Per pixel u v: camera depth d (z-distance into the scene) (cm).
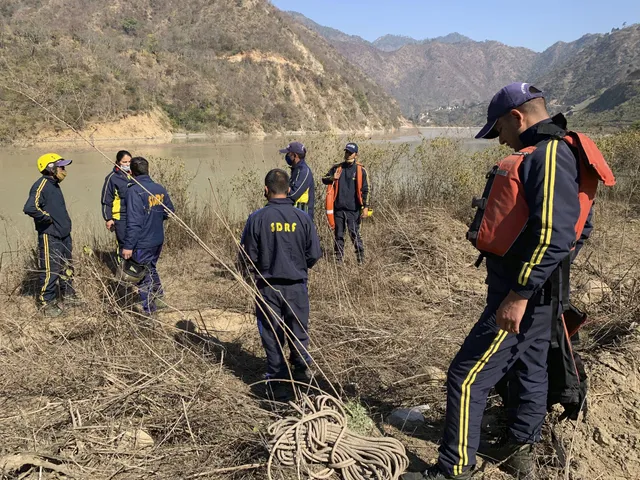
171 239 765
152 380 313
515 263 226
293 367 374
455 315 481
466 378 242
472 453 243
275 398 341
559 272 234
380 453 257
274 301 351
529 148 224
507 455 261
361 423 296
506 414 277
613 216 898
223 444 278
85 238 731
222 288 584
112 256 674
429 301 535
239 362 407
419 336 412
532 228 212
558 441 278
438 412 330
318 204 829
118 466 263
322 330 436
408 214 777
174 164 868
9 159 1958
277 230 343
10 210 1158
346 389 357
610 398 306
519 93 234
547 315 236
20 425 285
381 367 379
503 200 221
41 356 358
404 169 1036
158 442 283
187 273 652
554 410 302
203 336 446
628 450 270
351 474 254
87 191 1403
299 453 254
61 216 511
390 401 345
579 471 261
